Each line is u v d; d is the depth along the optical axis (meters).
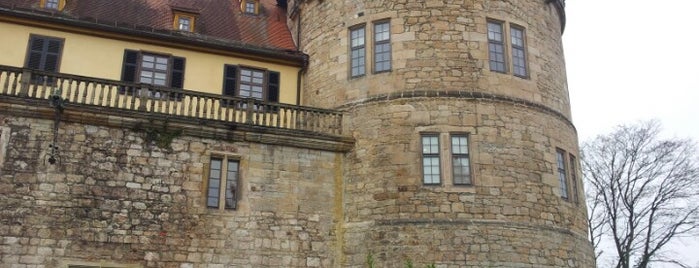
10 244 17.91
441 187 20.62
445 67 22.16
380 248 20.28
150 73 22.69
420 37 22.59
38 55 21.50
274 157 21.48
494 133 21.44
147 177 19.84
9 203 18.23
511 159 21.30
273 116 22.50
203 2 27.12
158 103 21.09
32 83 19.73
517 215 20.61
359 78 22.88
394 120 21.70
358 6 23.89
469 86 21.94
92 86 21.20
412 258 19.86
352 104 22.62
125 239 19.03
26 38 21.55
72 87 21.09
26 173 18.66
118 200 19.31
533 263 20.20
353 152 22.06
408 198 20.62
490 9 23.17
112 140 19.83
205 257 19.66
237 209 20.52
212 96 21.19
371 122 22.03
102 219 18.98
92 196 19.09
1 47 21.16
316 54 24.59
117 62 22.34
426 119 21.50
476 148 21.11
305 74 25.00
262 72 24.44
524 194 20.97
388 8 23.25
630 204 42.06
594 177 44.28
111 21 22.33
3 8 21.16
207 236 19.89
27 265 17.89
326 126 22.33
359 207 21.23
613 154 43.81
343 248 21.06
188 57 23.38
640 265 39.97
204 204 20.19
